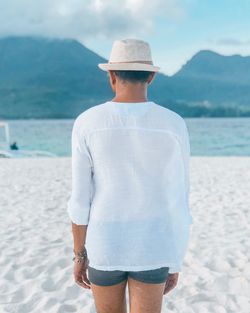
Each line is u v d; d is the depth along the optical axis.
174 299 3.62
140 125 1.61
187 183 1.72
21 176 12.65
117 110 1.62
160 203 1.62
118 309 1.76
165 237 1.63
